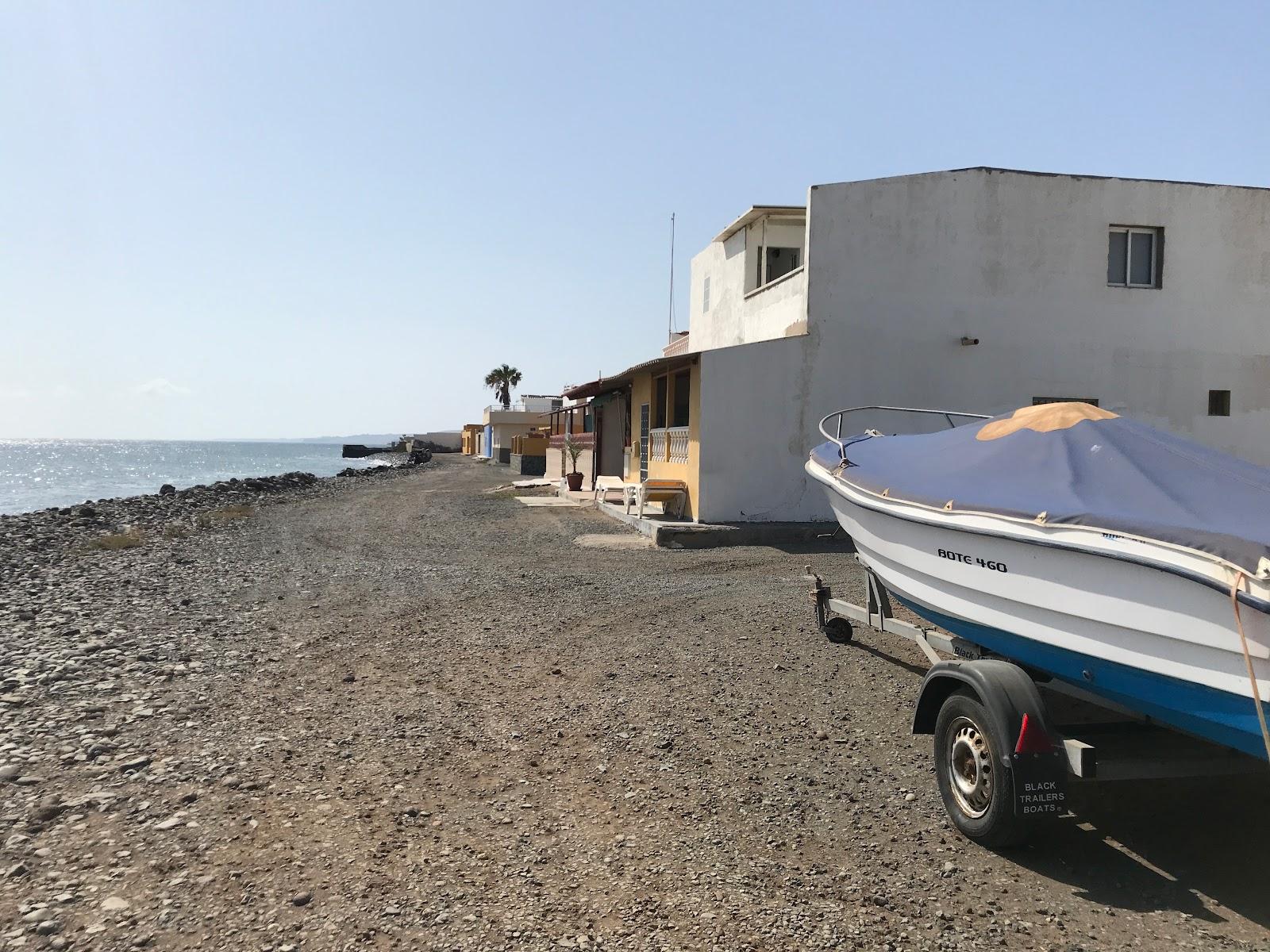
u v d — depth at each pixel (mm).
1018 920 3441
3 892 3369
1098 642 4129
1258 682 3301
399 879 3588
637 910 3408
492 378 101250
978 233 16250
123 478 65875
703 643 7777
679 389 17516
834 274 15852
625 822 4211
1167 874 3844
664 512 17312
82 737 5156
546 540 15281
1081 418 5137
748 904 3480
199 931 3156
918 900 3566
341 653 7348
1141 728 4477
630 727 5566
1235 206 17031
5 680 6281
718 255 22469
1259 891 3701
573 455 28297
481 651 7484
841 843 4059
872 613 6918
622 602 9617
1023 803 3766
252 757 4914
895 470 6125
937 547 5273
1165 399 16891
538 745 5234
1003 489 4891
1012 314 16391
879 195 15961
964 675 4164
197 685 6328
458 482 36750
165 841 3848
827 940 3246
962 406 16219
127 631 7957
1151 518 3938
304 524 18688
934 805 4488
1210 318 17000
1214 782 4926
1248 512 3910
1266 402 17203
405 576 11422
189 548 14344
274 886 3486
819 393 15773
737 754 5137
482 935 3195
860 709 5961
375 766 4848
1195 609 3535
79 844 3795
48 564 12367
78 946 3037
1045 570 4359
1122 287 16719
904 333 16062
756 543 14656
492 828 4105
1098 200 16594
